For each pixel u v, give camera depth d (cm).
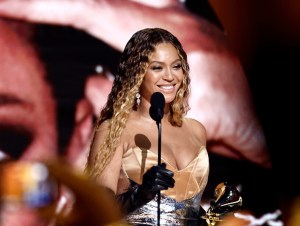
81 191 304
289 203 1723
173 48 877
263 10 1716
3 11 1566
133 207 792
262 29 1719
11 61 1566
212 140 1692
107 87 1608
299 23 1717
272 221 1720
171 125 908
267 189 1723
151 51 866
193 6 1683
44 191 339
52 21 1587
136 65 873
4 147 1554
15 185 328
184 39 1675
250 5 1709
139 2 1636
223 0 1695
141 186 775
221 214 863
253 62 1723
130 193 820
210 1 1692
